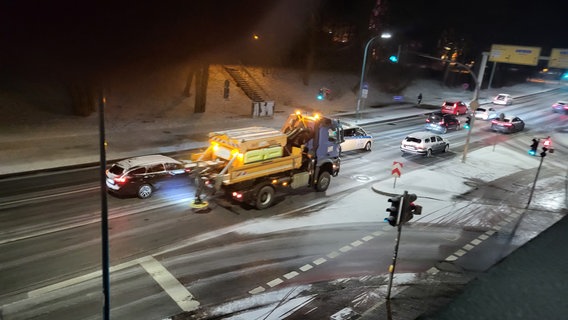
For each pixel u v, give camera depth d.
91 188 17.30
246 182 15.55
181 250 12.47
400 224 9.81
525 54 26.11
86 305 9.62
